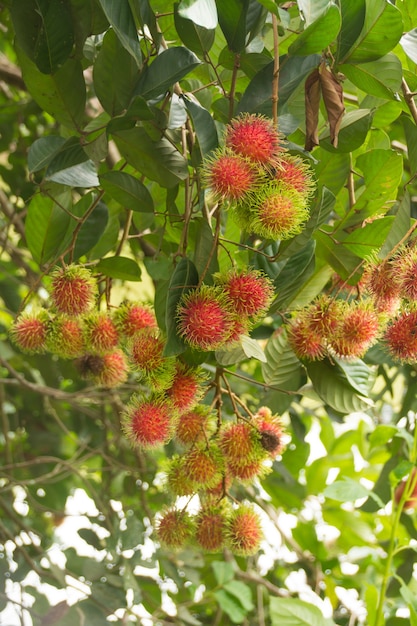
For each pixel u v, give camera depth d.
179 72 1.14
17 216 1.81
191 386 1.19
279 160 1.09
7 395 2.31
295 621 1.45
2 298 2.23
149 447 1.19
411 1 1.30
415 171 1.21
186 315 1.12
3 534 1.80
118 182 1.25
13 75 1.86
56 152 1.19
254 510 1.27
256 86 1.15
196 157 1.19
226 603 1.72
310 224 1.15
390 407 1.92
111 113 1.19
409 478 1.54
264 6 1.11
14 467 1.83
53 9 1.14
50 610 1.58
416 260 1.14
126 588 1.60
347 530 1.92
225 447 1.21
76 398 1.96
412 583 1.74
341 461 1.98
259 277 1.16
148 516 1.88
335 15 1.10
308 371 1.27
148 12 1.15
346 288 1.30
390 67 1.18
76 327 1.27
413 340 1.17
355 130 1.23
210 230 1.14
